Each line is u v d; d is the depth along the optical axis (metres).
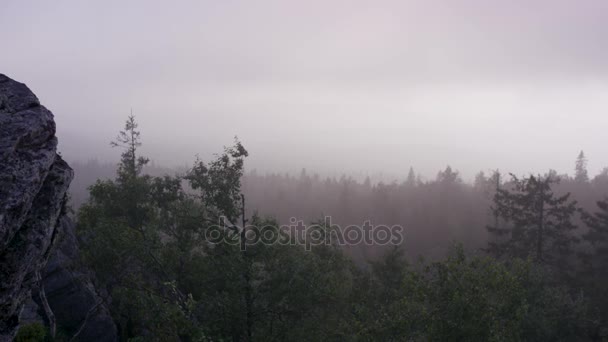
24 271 7.21
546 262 41.50
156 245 19.42
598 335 26.28
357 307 20.39
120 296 17.77
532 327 24.08
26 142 7.45
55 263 20.14
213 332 17.30
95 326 19.81
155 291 18.53
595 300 33.72
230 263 17.84
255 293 18.25
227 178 22.09
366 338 17.31
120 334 21.02
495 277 16.45
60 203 8.30
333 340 19.20
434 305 16.72
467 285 16.42
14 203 6.68
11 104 8.00
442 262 17.06
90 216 22.20
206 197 22.05
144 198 24.28
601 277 36.38
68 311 19.61
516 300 16.67
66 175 8.26
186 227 22.22
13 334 7.45
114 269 18.39
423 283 17.06
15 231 6.90
